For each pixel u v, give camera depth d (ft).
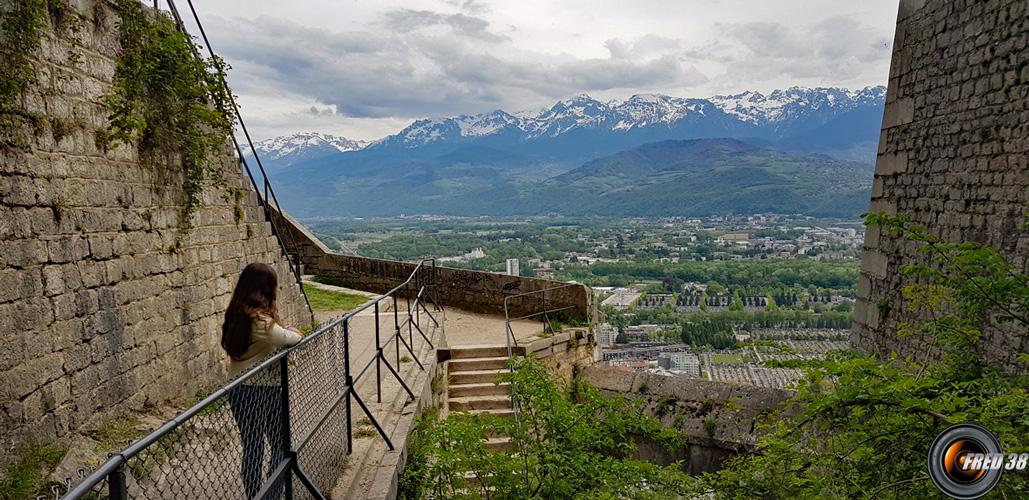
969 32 22.84
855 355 16.08
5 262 13.67
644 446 28.19
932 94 24.93
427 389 25.49
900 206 27.02
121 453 6.61
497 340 37.40
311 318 34.32
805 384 14.97
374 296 47.34
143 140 19.30
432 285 45.03
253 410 10.98
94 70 17.19
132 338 18.28
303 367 13.39
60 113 15.65
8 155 13.88
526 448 17.80
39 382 14.46
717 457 27.04
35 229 14.60
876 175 28.91
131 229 18.47
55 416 14.93
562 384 23.56
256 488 10.82
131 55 18.72
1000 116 21.25
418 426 20.13
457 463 17.94
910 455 13.28
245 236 26.94
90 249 16.52
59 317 15.23
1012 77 20.77
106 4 17.92
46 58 15.26
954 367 15.90
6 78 13.85
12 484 12.50
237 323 12.37
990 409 12.38
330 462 15.25
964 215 22.86
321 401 14.66
